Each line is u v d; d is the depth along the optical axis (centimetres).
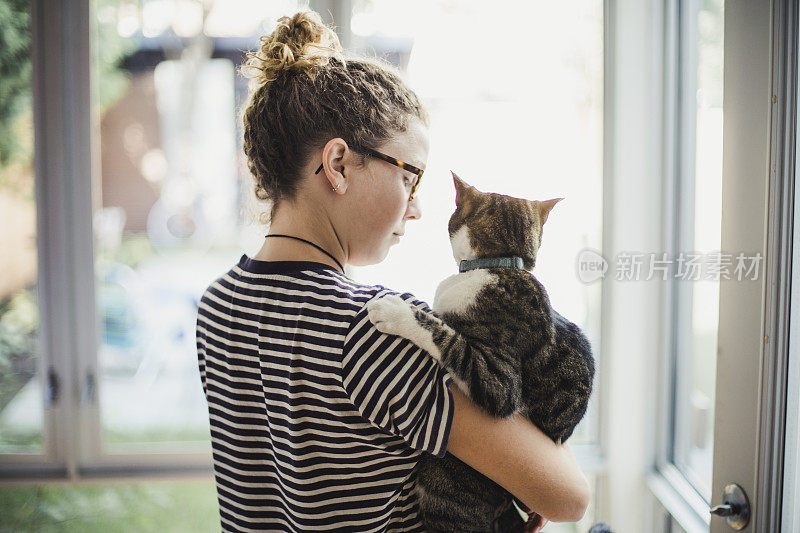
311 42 69
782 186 91
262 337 64
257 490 69
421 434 60
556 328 83
